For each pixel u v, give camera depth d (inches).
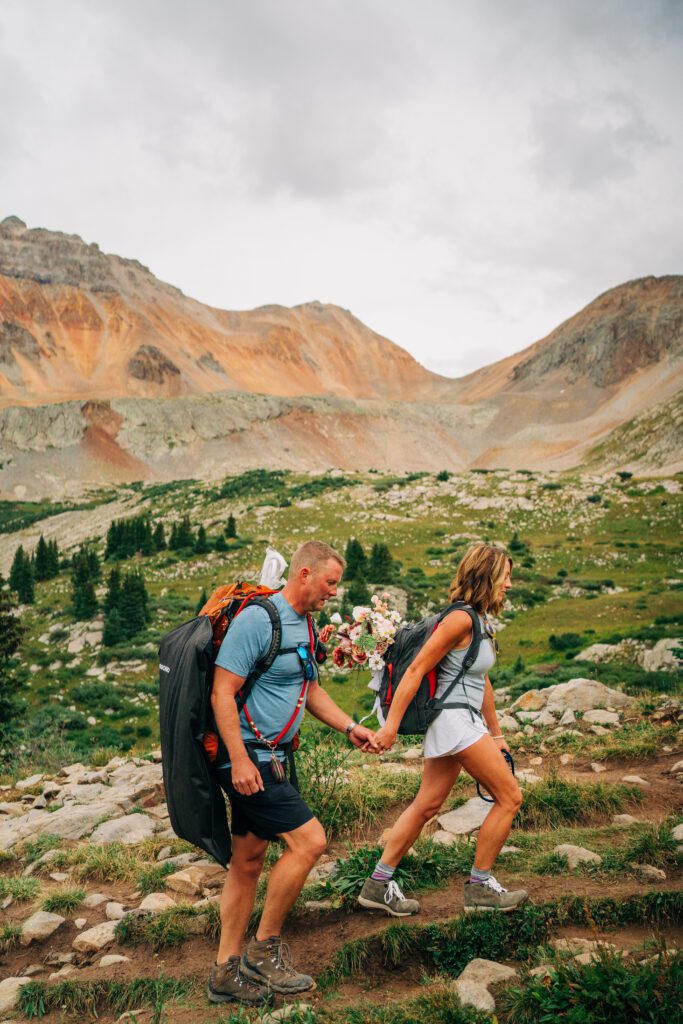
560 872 165.0
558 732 319.6
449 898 158.6
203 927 160.9
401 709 144.9
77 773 375.2
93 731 1953.7
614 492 4803.2
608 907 142.6
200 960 149.6
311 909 159.8
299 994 128.4
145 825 250.8
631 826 191.8
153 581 3909.9
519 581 3368.6
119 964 152.4
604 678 1061.8
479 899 144.9
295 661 130.6
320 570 131.4
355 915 156.1
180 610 3326.8
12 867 234.2
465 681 148.2
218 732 127.2
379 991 128.3
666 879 157.5
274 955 131.4
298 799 131.9
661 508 4397.1
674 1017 99.9
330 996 127.4
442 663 148.5
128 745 1860.2
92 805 279.9
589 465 7637.8
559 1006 108.7
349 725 143.9
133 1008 136.5
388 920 150.7
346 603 2935.5
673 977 108.6
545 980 114.6
